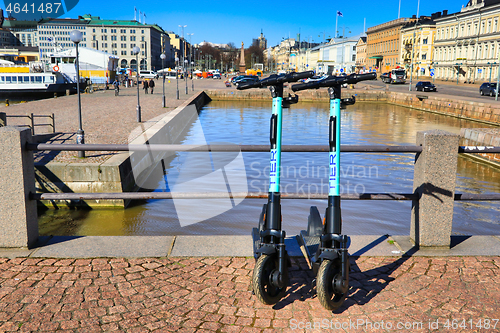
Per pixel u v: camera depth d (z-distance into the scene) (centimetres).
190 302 311
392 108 4397
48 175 887
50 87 4856
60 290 328
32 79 4912
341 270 280
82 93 4641
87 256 391
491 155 1467
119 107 2625
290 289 329
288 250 401
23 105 2906
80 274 355
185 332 275
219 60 19800
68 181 888
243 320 288
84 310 300
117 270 363
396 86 6525
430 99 3916
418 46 8694
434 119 3284
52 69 4984
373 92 5072
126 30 14312
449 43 7838
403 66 9338
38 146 397
